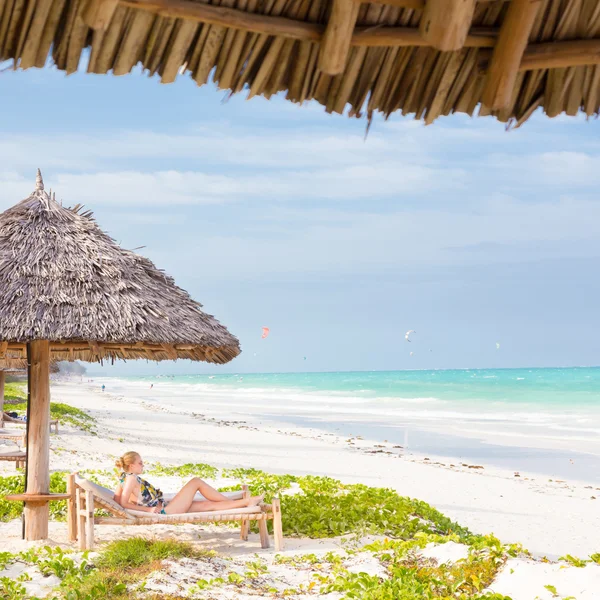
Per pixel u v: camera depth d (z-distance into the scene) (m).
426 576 6.59
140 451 18.97
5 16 2.01
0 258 7.19
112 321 7.03
